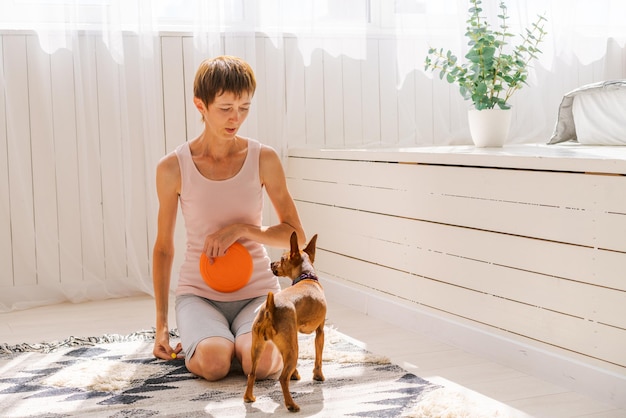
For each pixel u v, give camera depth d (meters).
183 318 2.18
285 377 1.87
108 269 3.27
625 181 1.95
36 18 3.11
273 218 3.51
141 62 3.20
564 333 2.13
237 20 3.32
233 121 2.13
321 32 3.50
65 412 1.91
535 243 2.21
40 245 3.18
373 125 3.60
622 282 1.97
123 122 3.20
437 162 2.55
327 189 3.18
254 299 2.26
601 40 3.82
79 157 3.20
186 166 2.25
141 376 2.17
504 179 2.30
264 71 3.42
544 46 3.73
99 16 3.18
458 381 2.15
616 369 2.00
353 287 3.04
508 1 3.65
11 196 3.14
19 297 3.17
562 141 3.18
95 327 2.80
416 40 3.60
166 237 2.31
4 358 2.39
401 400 1.95
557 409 1.94
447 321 2.54
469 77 3.09
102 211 3.25
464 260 2.47
